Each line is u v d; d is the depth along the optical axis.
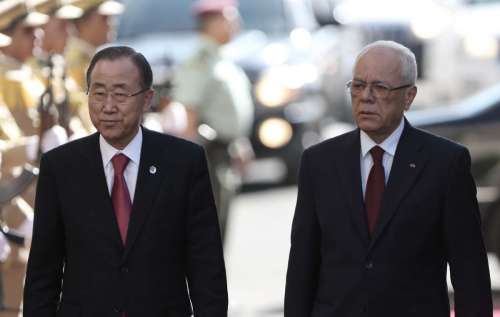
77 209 12.21
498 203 22.14
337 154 12.43
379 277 12.06
